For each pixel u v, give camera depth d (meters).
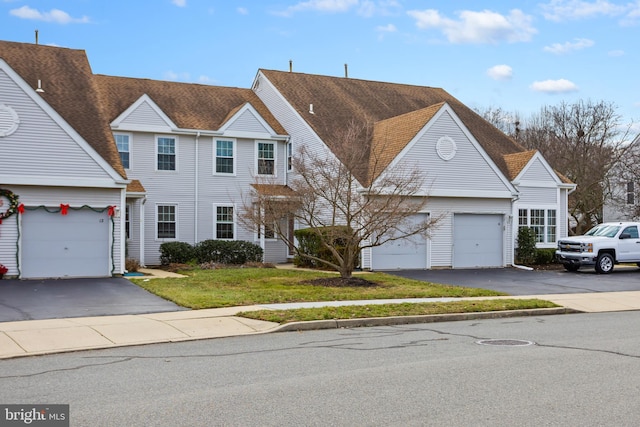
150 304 15.81
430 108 27.48
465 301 17.06
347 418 6.84
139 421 6.74
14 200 21.19
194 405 7.34
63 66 28.28
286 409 7.18
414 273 25.47
